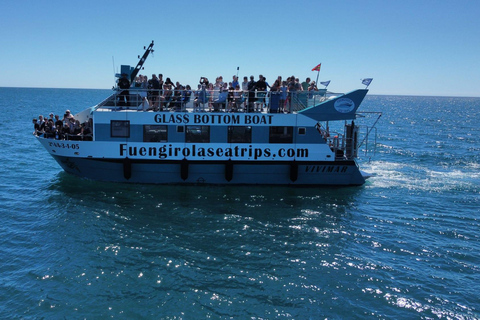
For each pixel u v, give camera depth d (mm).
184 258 14648
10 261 14203
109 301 12023
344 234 17344
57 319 11188
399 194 23344
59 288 12617
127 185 22984
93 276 13305
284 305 12055
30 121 63406
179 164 22625
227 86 23000
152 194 21688
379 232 17703
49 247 15312
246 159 22828
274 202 21141
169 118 22250
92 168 22891
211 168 22844
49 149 23047
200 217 18688
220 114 22312
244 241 16266
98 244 15602
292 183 23672
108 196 21203
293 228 17812
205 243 15961
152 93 22922
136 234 16609
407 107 199750
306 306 12039
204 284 13023
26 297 12117
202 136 22516
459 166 33531
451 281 13609
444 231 17984
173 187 22906
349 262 14773
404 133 62781
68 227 17172
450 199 22656
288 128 22797
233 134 22609
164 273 13602
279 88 23156
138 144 22406
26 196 21344
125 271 13656
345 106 22781
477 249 16156
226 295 12453
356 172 23797
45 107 106500
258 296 12469
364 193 23312
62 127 23438
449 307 12141
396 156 38500
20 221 17828
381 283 13383
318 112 22734
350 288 13055
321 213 19844
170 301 12086
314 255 15250
